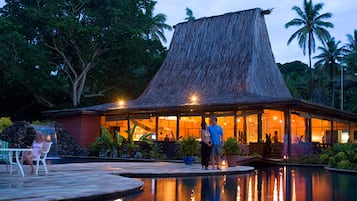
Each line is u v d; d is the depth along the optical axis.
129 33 36.31
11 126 22.80
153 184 9.29
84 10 37.53
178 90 29.75
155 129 26.97
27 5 37.09
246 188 8.58
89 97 41.22
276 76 31.72
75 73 38.34
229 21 31.97
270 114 28.12
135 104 28.06
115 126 29.70
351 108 51.53
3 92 37.66
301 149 22.22
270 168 16.30
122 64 40.16
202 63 30.89
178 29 34.22
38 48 34.38
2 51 32.50
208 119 28.75
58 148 25.30
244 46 29.95
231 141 15.12
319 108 23.30
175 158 21.17
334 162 15.31
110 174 10.35
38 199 6.08
